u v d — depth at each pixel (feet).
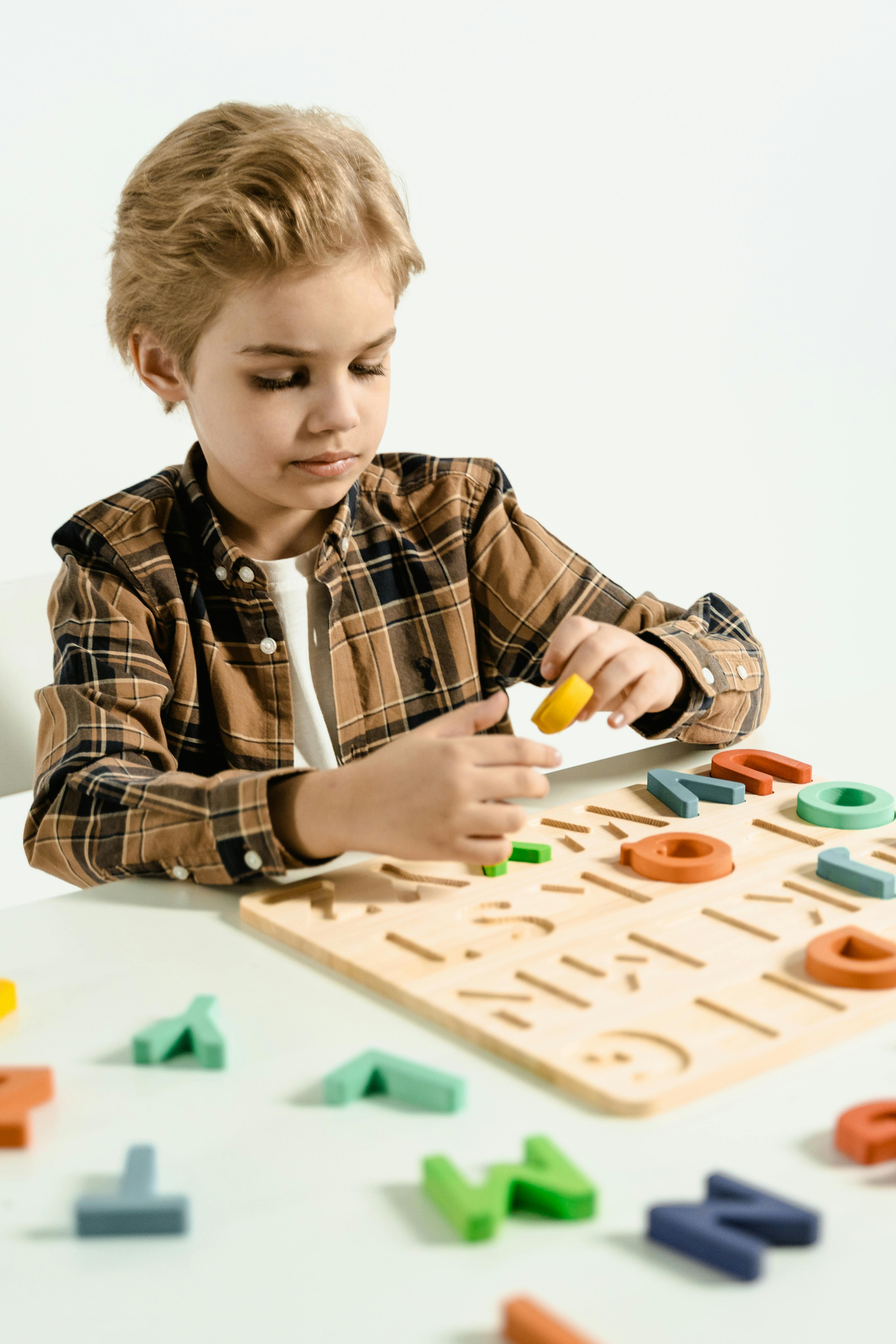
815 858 2.26
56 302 5.97
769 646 7.98
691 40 7.07
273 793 2.30
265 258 2.68
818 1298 1.28
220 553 3.24
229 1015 1.84
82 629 2.99
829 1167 1.47
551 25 6.70
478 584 3.65
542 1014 1.76
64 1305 1.30
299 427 2.84
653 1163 1.48
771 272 7.58
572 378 7.08
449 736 2.32
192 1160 1.52
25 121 5.78
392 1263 1.34
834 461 8.05
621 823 2.44
